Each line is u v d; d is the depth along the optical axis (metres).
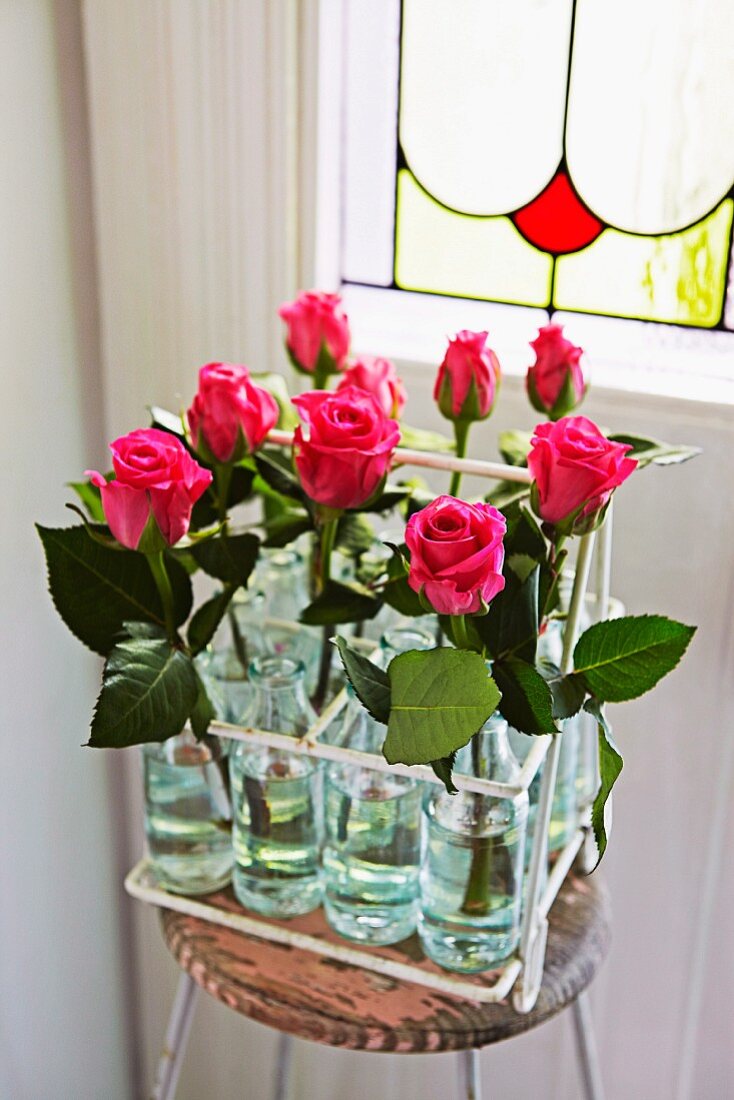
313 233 1.09
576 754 0.98
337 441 0.78
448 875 0.85
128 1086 1.42
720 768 1.12
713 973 1.20
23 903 1.18
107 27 1.04
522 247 1.09
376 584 0.89
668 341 1.06
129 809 1.32
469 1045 0.87
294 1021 0.87
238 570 0.86
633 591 1.09
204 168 1.08
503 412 1.09
